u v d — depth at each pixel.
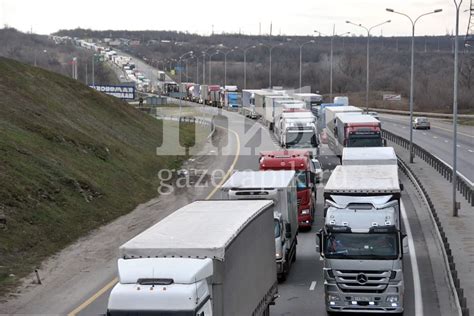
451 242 47.09
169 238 23.16
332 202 35.97
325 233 32.81
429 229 51.50
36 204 49.97
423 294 35.62
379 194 37.53
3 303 33.97
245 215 27.22
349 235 32.47
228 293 22.77
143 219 55.50
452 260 38.84
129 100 187.38
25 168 55.69
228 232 23.95
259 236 28.22
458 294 32.38
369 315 33.06
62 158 65.19
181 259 21.56
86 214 53.59
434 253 44.34
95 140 79.19
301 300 35.12
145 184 71.06
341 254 32.25
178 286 20.53
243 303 24.94
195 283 20.69
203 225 25.36
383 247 32.09
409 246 46.16
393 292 32.03
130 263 21.41
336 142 90.62
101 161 71.56
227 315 22.61
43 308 33.34
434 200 63.62
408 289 36.53
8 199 48.12
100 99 108.06
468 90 199.50
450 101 193.75
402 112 182.00
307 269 41.56
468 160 94.62
